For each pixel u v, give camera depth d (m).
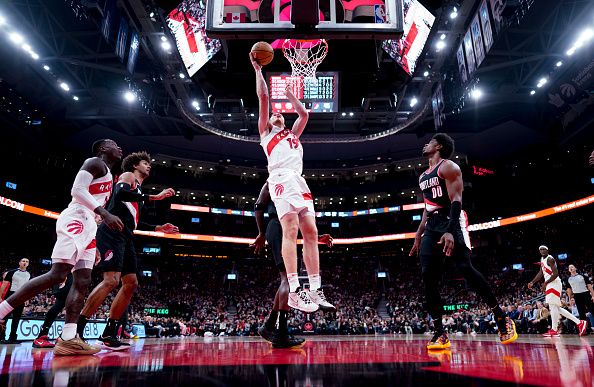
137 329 15.72
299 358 2.29
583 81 22.42
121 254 3.91
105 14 14.29
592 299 8.97
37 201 29.73
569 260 30.97
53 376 1.48
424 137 33.66
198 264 38.59
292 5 5.95
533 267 33.12
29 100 25.16
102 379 1.38
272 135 3.34
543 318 10.69
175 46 16.58
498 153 33.50
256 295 35.28
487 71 22.16
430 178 3.59
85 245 3.25
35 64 21.83
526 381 1.24
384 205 38.91
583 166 30.86
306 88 16.22
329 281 37.41
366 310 30.86
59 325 9.17
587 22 18.48
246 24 6.23
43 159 29.97
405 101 23.19
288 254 2.98
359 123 24.64
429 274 3.38
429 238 3.47
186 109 22.64
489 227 33.59
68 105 26.53
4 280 7.07
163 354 2.87
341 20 6.38
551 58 22.08
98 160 3.41
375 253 40.69
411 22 14.45
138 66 21.39
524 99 25.89
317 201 40.03
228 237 36.88
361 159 36.53
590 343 4.07
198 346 4.51
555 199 32.31
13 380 1.37
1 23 18.25
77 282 3.29
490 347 3.29
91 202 3.22
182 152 34.69
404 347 3.63
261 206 3.99
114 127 30.45
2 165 27.83
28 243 30.30
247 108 22.62
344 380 1.30
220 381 1.30
